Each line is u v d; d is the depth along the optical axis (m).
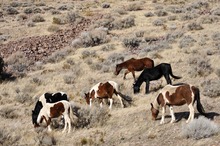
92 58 30.53
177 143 12.45
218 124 13.60
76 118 16.09
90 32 35.91
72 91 22.89
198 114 15.11
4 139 14.48
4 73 27.70
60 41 37.00
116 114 17.14
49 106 15.37
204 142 12.06
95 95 18.23
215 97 18.00
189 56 27.19
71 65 29.45
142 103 18.81
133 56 29.45
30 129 16.34
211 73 22.80
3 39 38.47
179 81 21.80
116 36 36.75
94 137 14.38
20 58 32.94
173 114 14.62
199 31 35.22
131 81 23.47
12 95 23.14
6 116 18.89
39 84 25.25
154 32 36.84
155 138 13.38
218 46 28.69
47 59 31.91
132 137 13.96
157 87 21.36
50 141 14.08
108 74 25.61
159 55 28.05
